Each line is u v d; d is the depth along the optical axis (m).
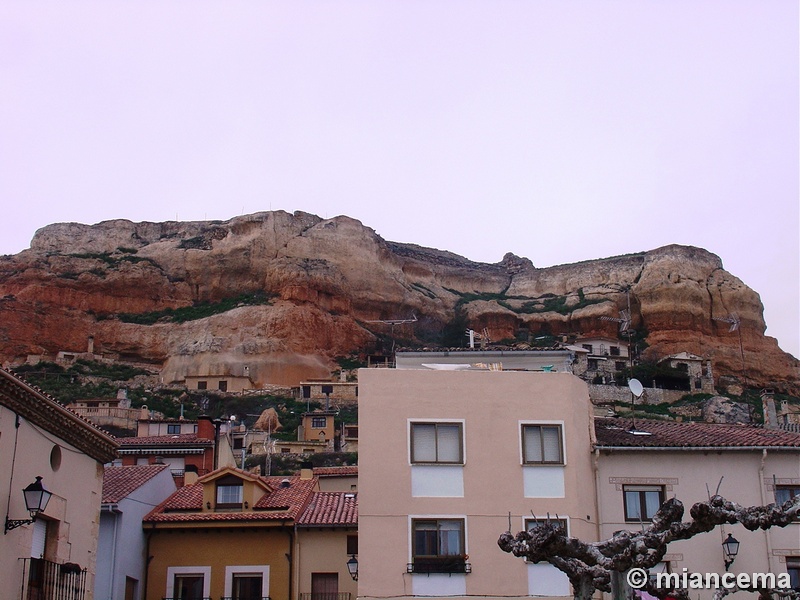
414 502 29.48
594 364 132.88
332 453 85.25
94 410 100.62
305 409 117.69
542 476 30.14
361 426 30.30
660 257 174.25
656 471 31.28
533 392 31.11
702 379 129.00
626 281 176.00
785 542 30.47
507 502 29.70
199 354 146.25
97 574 31.59
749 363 161.25
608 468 31.27
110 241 167.38
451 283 189.62
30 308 150.00
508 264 198.75
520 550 16.95
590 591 17.89
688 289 165.25
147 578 34.19
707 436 32.94
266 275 159.88
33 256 157.62
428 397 30.67
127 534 33.09
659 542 15.90
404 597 28.48
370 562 28.80
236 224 165.62
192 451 50.81
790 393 161.88
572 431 30.70
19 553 23.16
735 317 165.75
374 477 29.67
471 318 173.38
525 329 173.38
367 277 168.12
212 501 35.97
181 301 159.62
